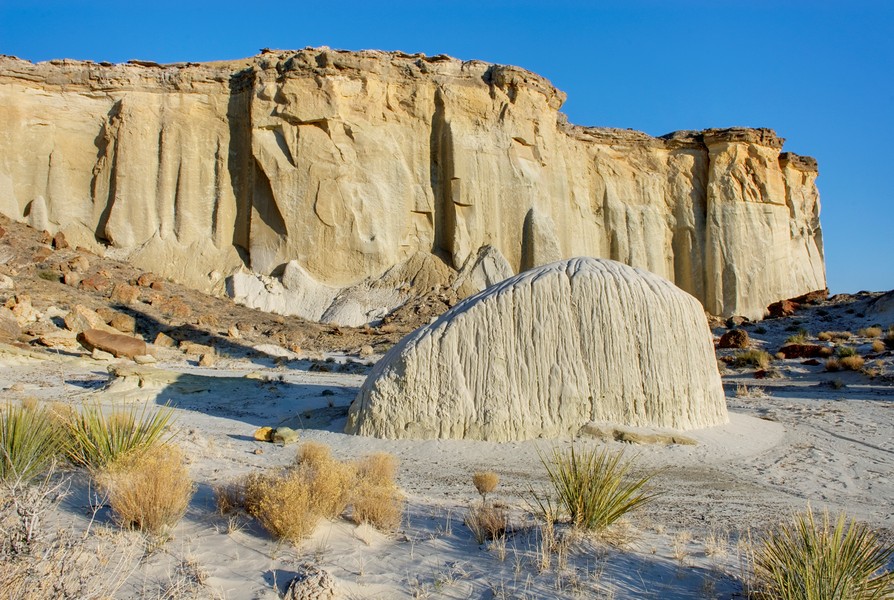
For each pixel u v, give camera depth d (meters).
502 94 47.47
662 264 52.94
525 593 5.36
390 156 45.25
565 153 50.94
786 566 5.26
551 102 49.94
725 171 53.84
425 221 45.97
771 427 16.11
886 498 10.16
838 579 4.98
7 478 6.66
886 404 20.19
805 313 45.44
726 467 12.11
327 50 44.31
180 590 4.96
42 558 4.29
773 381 27.30
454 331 13.84
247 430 15.00
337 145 44.06
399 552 6.25
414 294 42.84
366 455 11.73
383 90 45.75
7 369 21.48
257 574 5.50
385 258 44.31
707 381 15.05
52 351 24.98
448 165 45.72
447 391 13.62
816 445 14.29
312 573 5.33
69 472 7.60
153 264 42.56
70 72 44.59
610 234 52.09
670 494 10.16
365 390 14.23
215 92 45.34
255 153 43.59
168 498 6.34
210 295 41.12
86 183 44.34
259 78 44.09
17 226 41.06
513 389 13.54
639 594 5.43
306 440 13.80
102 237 43.69
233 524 6.48
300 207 43.50
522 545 6.43
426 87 46.56
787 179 56.53
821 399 21.92
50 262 36.94
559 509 7.56
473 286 43.53
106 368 23.39
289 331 36.19
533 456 12.41
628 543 6.66
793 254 55.38
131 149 44.00
